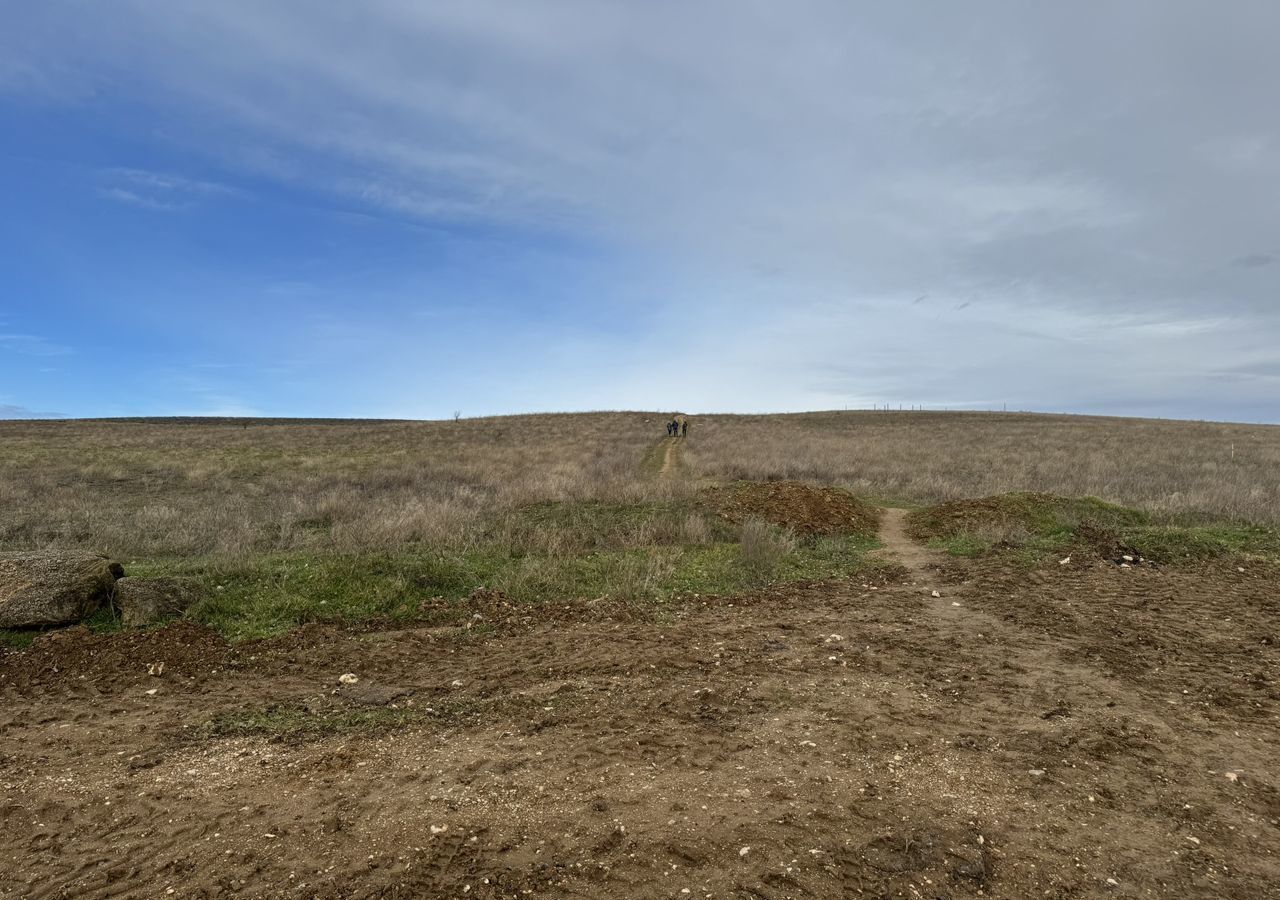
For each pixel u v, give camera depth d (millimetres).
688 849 3205
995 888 2965
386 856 3195
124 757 4324
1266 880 3025
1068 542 10461
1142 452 29422
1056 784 3824
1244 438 36719
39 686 5598
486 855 3186
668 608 7742
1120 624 6875
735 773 3953
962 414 65250
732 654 6168
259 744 4480
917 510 14086
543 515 12883
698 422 55375
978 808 3570
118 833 3465
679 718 4762
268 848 3287
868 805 3590
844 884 2973
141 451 31500
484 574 8812
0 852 3332
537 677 5668
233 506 15531
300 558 9008
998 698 5105
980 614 7453
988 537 10875
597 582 8656
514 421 55531
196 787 3910
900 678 5539
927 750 4238
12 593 6680
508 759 4164
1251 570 8859
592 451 32625
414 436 42875
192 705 5191
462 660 6148
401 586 7875
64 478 21594
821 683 5426
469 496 15633
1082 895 2932
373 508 14320
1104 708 4898
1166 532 10539
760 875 3020
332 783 3912
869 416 62875
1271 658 5863
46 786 3965
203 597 7266
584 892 2930
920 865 3100
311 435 43656
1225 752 4223
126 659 6043
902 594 8352
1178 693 5172
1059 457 27156
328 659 6148
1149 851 3230
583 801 3656
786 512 12641
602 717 4789
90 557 7273
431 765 4109
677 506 13469
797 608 7785
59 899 2967
